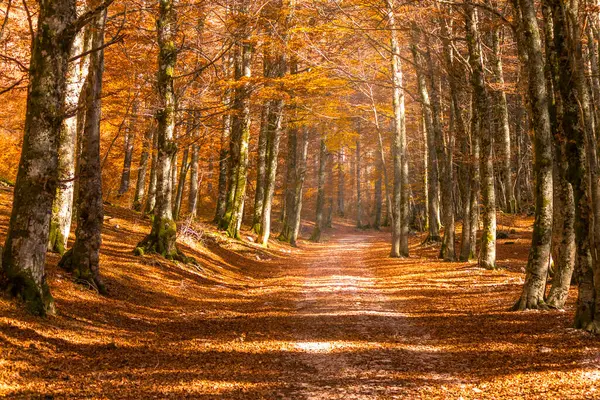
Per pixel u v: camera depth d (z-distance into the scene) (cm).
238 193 2661
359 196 6112
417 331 941
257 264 2234
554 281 1066
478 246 2662
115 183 3253
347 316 1086
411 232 4184
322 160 4438
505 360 708
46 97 750
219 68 1980
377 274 1945
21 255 754
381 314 1116
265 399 546
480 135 1797
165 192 1573
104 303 984
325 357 749
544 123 1042
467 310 1132
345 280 1752
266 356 750
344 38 2152
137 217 2244
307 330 948
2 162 2739
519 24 1196
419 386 603
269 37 2097
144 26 1455
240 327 976
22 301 749
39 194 758
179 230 2062
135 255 1475
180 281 1402
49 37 748
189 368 664
